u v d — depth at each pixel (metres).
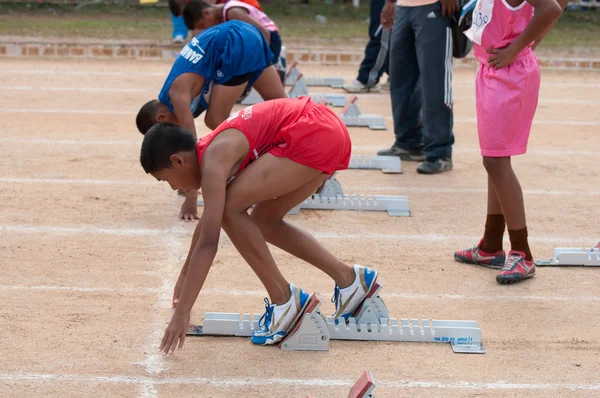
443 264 10.18
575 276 9.95
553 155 15.76
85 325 8.15
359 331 8.06
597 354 7.93
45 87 20.70
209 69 10.30
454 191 13.26
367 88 21.78
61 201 12.08
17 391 6.84
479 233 11.34
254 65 10.56
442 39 13.54
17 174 13.31
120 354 7.58
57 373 7.18
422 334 8.08
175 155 7.09
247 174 7.34
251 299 8.92
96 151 14.92
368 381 6.04
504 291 9.41
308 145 7.30
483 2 9.18
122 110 18.39
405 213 12.09
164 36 28.19
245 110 7.46
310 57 26.14
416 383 7.24
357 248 10.62
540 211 12.34
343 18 33.47
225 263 9.95
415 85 14.60
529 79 9.17
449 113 14.05
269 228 7.87
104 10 33.84
